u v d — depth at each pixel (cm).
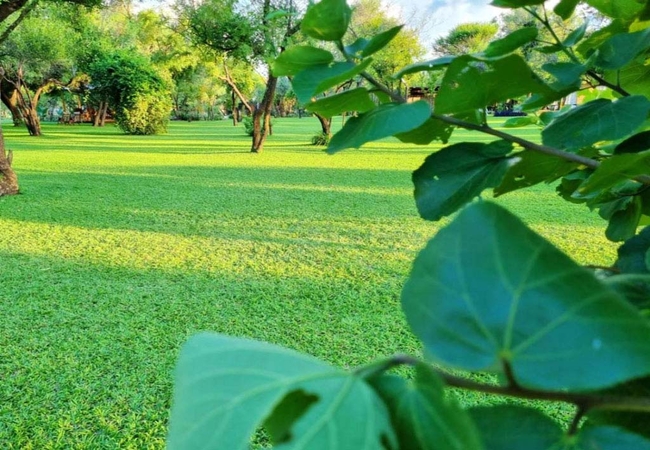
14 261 386
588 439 29
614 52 53
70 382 225
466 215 30
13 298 313
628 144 55
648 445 28
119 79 1966
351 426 24
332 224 509
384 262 388
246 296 320
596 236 452
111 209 576
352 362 240
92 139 1698
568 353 25
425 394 26
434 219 53
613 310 26
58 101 3391
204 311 297
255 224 509
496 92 48
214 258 398
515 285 27
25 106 1864
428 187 54
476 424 31
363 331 272
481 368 26
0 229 482
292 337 266
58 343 259
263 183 763
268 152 1249
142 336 267
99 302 309
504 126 86
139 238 455
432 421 24
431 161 55
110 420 199
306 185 745
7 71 1888
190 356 30
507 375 26
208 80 2842
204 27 1122
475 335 27
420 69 51
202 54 1273
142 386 222
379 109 47
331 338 264
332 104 52
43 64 1845
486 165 52
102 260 391
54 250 416
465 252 29
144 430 194
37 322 282
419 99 51
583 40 64
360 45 50
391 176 834
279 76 51
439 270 29
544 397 27
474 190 52
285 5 1007
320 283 343
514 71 46
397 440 25
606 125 50
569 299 27
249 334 269
